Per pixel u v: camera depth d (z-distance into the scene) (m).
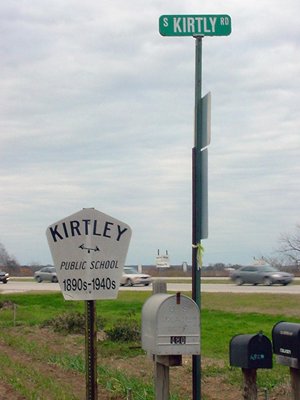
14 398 11.25
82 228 6.67
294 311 25.03
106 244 6.70
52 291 38.88
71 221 6.66
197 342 6.55
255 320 22.67
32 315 26.70
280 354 7.10
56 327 21.17
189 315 6.55
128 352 16.09
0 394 11.59
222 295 32.09
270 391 10.98
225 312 25.00
